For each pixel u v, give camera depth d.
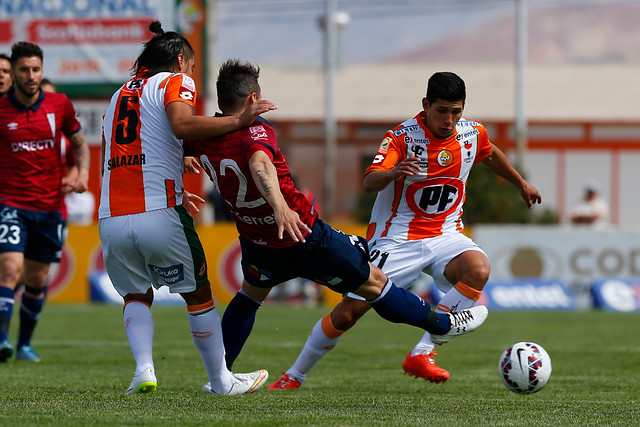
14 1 67.00
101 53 66.81
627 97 151.12
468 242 21.59
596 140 147.50
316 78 157.62
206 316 18.41
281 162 17.33
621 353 30.95
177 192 17.78
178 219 17.66
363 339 36.78
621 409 16.89
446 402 17.80
